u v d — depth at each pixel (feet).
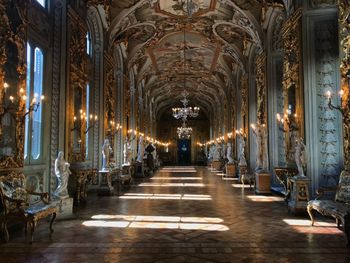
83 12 37.37
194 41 67.36
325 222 25.90
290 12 35.65
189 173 86.53
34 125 27.84
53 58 30.60
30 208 21.52
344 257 17.34
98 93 44.93
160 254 17.80
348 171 24.71
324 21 32.04
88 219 26.96
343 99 26.53
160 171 96.27
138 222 25.81
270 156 45.70
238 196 41.34
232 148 78.48
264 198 39.58
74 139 34.78
